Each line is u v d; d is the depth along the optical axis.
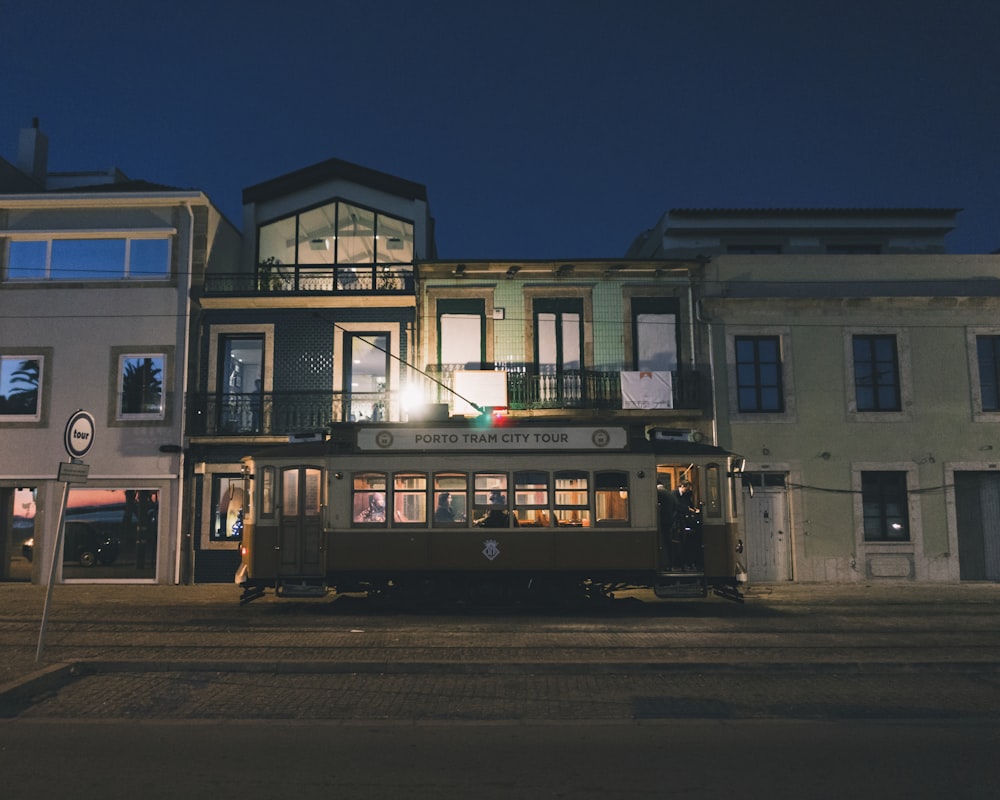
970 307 20.89
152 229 21.02
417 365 20.97
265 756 6.33
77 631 12.19
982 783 5.66
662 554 15.22
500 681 9.01
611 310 21.22
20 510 20.50
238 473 20.52
